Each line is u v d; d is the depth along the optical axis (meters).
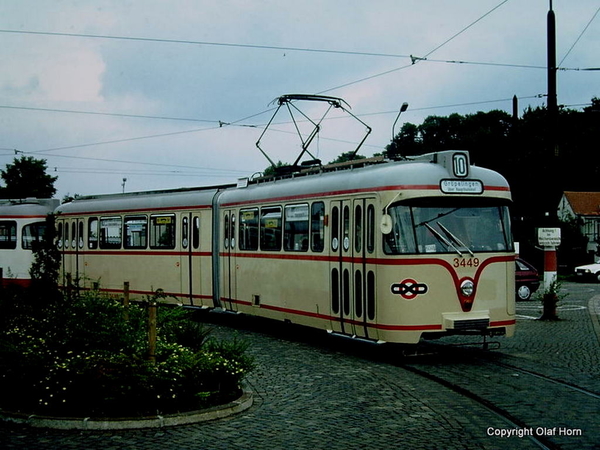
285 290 16.86
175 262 21.41
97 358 9.11
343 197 14.62
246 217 18.72
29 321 11.91
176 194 21.75
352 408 9.71
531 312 24.19
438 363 13.30
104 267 23.92
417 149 72.31
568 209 73.62
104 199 24.61
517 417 9.07
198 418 8.88
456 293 13.31
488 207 13.88
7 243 28.67
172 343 10.59
